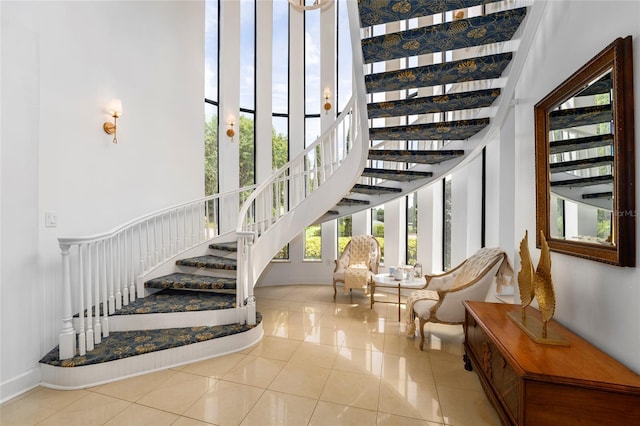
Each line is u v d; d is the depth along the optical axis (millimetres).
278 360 2732
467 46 2396
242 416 1958
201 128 4570
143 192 3645
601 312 1591
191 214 4273
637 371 1353
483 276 2871
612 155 1468
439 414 1986
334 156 4242
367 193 4406
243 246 3168
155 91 3832
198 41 4555
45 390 2236
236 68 5430
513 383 1530
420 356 2828
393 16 2145
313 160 5234
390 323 3727
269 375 2467
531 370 1362
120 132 3346
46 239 2512
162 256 3799
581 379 1293
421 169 4047
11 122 2225
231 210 5074
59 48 2682
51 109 2604
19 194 2273
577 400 1297
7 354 2160
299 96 5980
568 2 1858
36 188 2396
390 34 2201
